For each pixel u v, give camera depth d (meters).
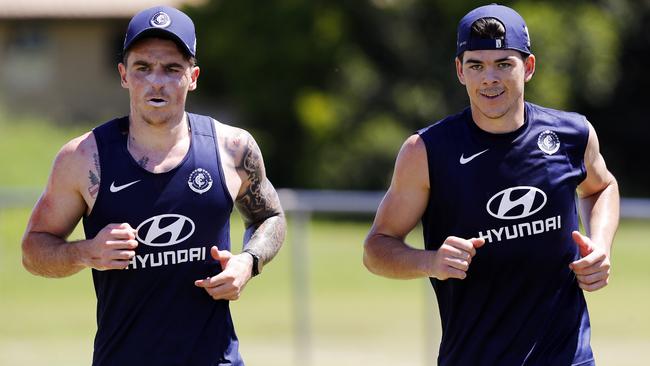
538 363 17.36
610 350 38.88
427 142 17.48
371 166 93.12
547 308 17.44
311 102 94.00
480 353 17.59
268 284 53.91
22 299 49.25
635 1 99.50
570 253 17.55
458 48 17.23
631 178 106.44
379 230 18.09
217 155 17.31
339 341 40.97
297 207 34.41
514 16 17.03
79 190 16.94
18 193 36.25
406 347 39.75
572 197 17.56
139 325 16.89
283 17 95.69
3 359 37.16
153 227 16.78
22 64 124.69
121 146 16.92
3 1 122.50
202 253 17.03
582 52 91.38
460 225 17.39
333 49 95.56
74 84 124.75
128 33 16.66
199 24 99.38
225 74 100.31
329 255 63.97
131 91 16.81
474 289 17.48
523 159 17.27
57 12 122.06
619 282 54.22
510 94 16.92
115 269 16.69
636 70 103.25
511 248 17.27
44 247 16.84
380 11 95.25
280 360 37.09
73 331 42.69
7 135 80.00
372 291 53.25
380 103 95.12
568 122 17.64
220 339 17.19
